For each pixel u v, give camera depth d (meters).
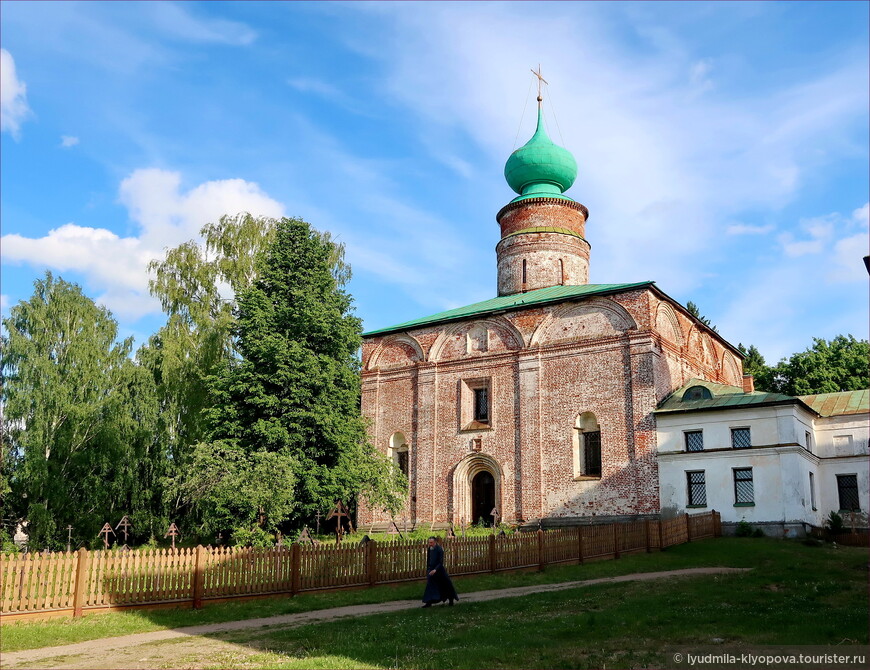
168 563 19.45
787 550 30.31
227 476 32.12
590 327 40.41
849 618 15.24
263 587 20.86
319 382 35.62
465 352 44.34
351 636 15.25
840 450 38.81
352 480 35.97
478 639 14.55
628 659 12.48
